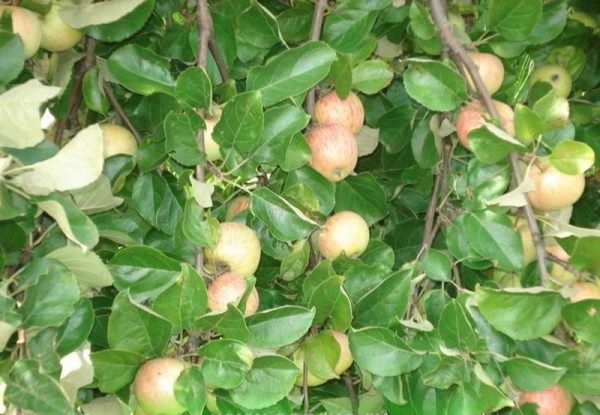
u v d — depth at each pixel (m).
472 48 0.96
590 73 1.20
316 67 0.85
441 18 0.88
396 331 0.84
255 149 0.83
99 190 0.83
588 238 0.75
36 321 0.71
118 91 1.05
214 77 0.96
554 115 0.80
